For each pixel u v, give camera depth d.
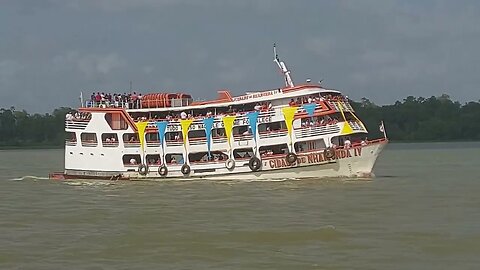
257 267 24.56
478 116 198.38
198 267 24.69
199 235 31.12
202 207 42.12
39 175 81.56
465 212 38.72
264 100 59.00
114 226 34.59
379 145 57.41
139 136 61.38
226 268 24.44
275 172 58.19
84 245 29.16
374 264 24.91
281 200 45.22
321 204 42.81
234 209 40.84
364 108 196.38
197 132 60.16
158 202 45.59
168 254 27.08
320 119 57.72
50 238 31.00
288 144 57.75
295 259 25.81
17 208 43.31
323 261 25.41
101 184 60.28
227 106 60.34
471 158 115.19
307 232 31.44
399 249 27.50
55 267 24.97
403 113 199.50
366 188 52.59
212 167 59.53
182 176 60.25
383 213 38.34
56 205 44.97
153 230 32.84
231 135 59.03
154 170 60.97
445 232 31.45
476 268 24.23
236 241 29.61
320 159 57.22
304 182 56.53
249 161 58.31
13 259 26.38
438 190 52.19
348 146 57.12
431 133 194.12
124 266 25.03
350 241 29.27
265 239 29.98
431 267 24.42
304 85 58.91
